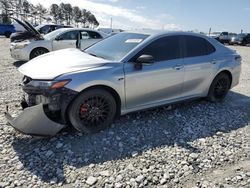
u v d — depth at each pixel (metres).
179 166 3.29
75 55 4.26
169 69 4.56
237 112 5.29
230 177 3.11
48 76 3.55
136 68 4.14
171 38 4.75
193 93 5.15
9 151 3.43
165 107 5.24
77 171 3.11
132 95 4.21
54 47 10.14
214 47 5.45
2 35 34.66
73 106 3.68
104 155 3.46
